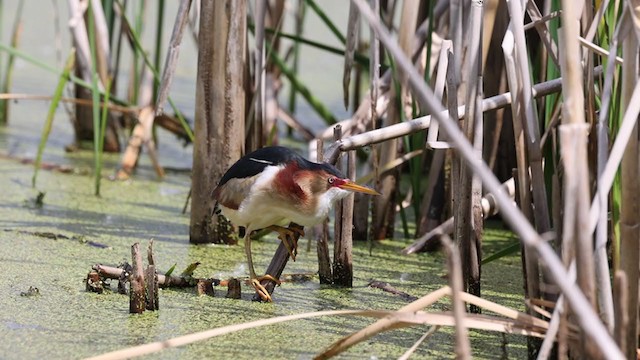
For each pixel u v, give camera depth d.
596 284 6.32
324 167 8.27
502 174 11.63
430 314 6.81
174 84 17.59
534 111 7.13
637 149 6.25
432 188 10.89
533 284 7.23
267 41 13.05
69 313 8.17
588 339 6.21
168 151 14.68
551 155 8.88
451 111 8.09
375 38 9.35
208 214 10.40
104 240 10.39
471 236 8.30
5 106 15.27
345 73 9.84
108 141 14.34
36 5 20.97
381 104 11.17
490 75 10.81
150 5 19.88
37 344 7.50
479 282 8.45
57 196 11.95
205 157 10.24
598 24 7.42
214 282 9.04
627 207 6.31
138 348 6.45
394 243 11.01
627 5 6.16
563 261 6.27
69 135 15.02
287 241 8.83
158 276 8.82
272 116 13.52
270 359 7.37
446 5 10.94
